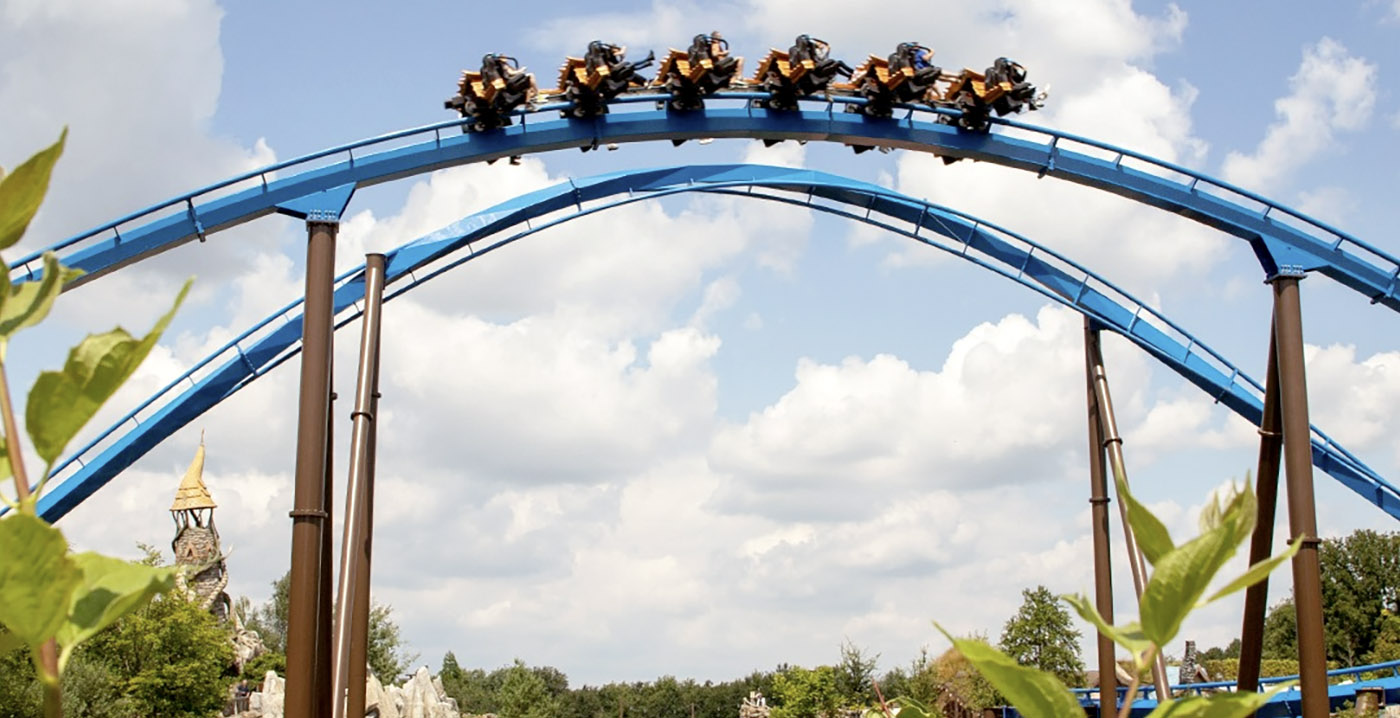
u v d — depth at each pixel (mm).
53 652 2311
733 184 35125
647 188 34188
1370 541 107625
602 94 31391
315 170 28766
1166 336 37250
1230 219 33781
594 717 164625
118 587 2406
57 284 2451
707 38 32531
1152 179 34312
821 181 35938
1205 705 2293
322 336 25547
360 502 27953
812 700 78875
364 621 29141
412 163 29875
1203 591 2262
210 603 94125
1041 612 64188
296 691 23328
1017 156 34531
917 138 34188
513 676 108188
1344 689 49219
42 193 2365
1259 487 32031
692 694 160500
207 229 27750
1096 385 37531
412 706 84125
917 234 37562
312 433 24609
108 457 29781
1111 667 37469
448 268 32000
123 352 2322
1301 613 28531
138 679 68375
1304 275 31344
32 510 2277
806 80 32875
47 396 2287
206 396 30594
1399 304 33812
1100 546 37250
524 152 31328
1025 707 2346
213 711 72312
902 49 33719
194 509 97062
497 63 30703
